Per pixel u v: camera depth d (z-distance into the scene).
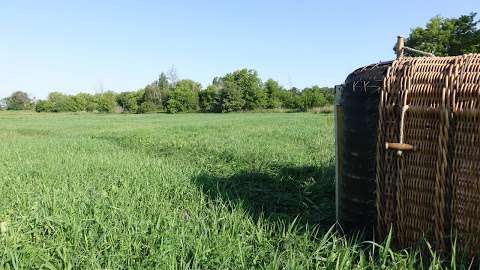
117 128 24.36
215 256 3.08
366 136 3.09
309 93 63.31
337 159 3.49
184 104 78.75
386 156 2.97
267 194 5.23
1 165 8.23
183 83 89.00
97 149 11.52
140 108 83.69
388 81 2.94
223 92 74.06
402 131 2.82
